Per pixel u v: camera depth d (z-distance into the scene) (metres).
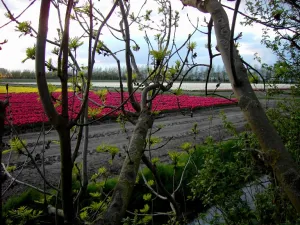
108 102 15.49
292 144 2.85
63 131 0.93
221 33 1.18
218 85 1.55
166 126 13.34
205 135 10.95
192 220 4.98
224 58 1.16
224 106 22.23
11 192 4.95
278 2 2.47
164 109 17.73
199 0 1.35
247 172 2.52
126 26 1.55
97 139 10.30
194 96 27.25
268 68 3.06
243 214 2.60
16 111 15.28
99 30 1.07
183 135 11.10
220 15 1.21
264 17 2.63
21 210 1.79
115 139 10.38
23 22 1.22
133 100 1.64
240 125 12.09
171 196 2.11
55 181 5.81
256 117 1.07
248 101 1.09
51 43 1.37
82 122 1.30
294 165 1.03
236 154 2.83
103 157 7.70
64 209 0.98
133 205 4.95
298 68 3.16
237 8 0.97
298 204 0.99
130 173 1.02
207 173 2.73
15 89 29.81
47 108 0.89
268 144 1.06
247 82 1.13
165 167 5.71
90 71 0.97
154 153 8.16
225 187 2.59
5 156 7.06
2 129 0.91
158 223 5.05
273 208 2.29
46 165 6.89
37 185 5.49
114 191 0.97
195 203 5.64
